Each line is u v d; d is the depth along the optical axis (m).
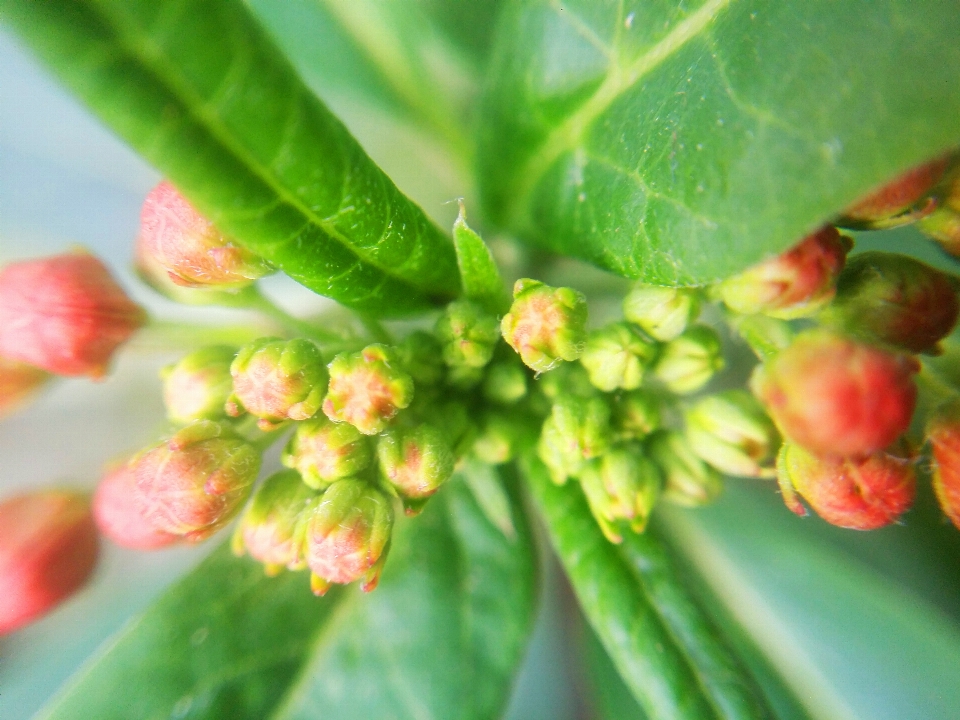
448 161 0.05
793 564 0.05
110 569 0.05
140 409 0.05
